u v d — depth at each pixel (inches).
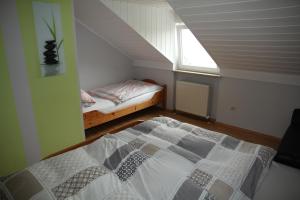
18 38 76.5
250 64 113.4
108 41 163.3
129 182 49.2
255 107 124.8
